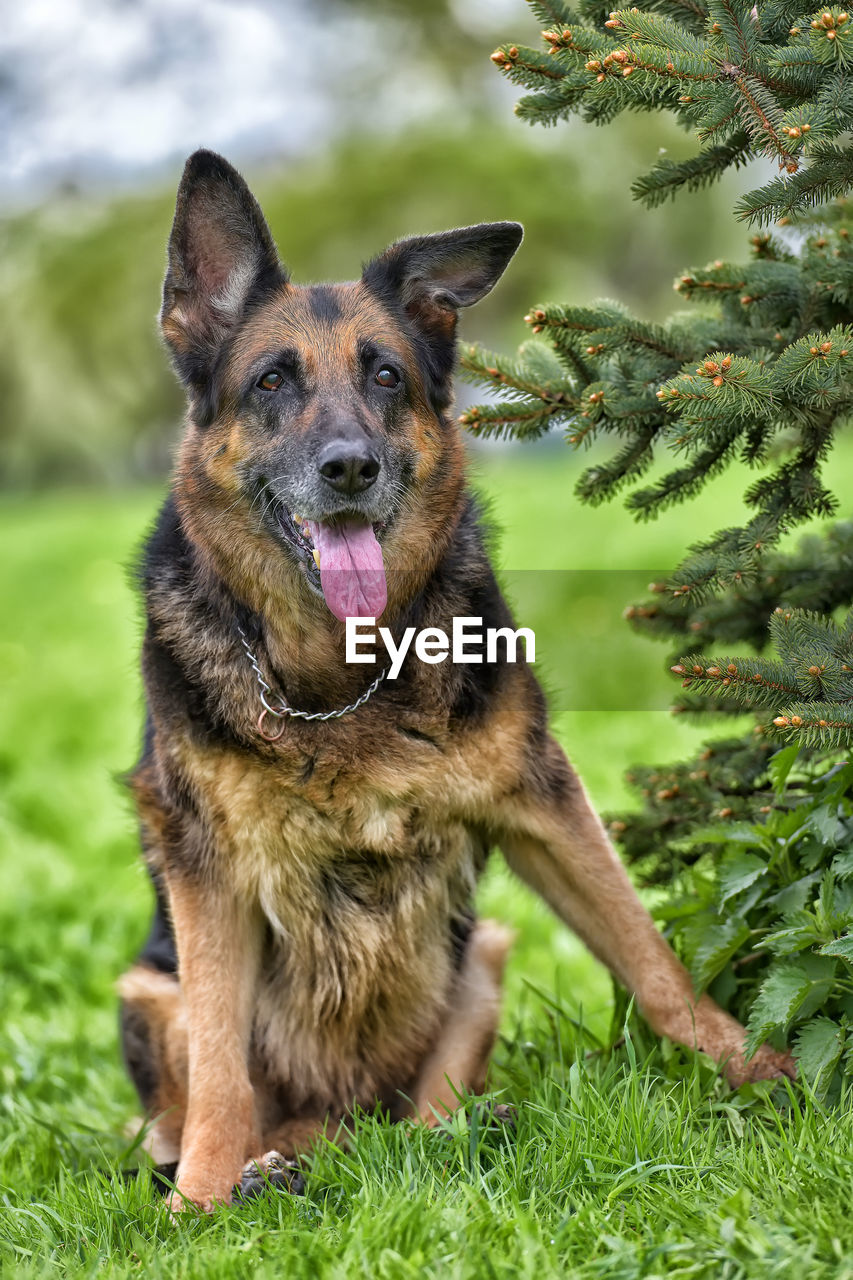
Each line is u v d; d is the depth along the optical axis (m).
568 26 3.20
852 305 3.62
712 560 3.58
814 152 3.04
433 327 4.14
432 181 38.06
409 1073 4.08
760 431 3.65
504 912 5.85
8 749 8.91
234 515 3.86
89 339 40.75
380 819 3.67
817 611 3.81
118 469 43.31
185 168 3.87
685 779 4.03
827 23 2.78
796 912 3.25
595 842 3.79
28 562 17.42
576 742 7.81
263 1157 3.42
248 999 3.82
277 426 3.81
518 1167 2.95
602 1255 2.54
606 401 3.54
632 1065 3.26
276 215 39.59
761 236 3.90
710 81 3.00
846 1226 2.47
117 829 7.30
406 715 3.62
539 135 39.31
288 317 3.93
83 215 44.44
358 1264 2.53
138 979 4.17
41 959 5.56
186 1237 2.89
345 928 3.81
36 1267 2.79
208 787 3.66
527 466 23.52
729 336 3.72
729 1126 3.10
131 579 4.18
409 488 3.88
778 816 3.45
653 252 35.50
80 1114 4.25
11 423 41.50
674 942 3.89
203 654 3.74
